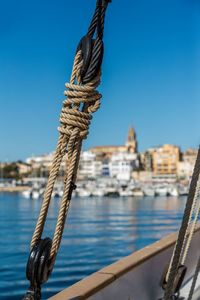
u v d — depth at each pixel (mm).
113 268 4512
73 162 2881
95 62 2818
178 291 5176
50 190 2846
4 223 69688
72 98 2863
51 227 56906
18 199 152375
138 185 184125
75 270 28594
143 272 5020
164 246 5680
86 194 158625
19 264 31859
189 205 2914
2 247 42938
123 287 4492
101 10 2822
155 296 5371
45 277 2902
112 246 43406
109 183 188875
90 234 54219
